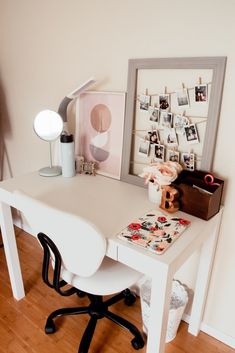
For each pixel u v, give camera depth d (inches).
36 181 57.0
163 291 35.2
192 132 47.4
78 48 58.2
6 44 72.3
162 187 45.4
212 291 55.1
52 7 59.2
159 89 49.3
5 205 55.6
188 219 43.5
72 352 52.6
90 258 36.9
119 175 58.2
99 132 59.3
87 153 62.9
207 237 46.4
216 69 42.2
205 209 42.5
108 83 56.1
